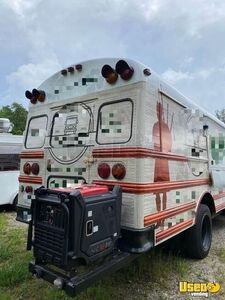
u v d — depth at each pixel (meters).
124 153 2.77
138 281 3.34
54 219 2.35
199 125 4.27
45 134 3.67
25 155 3.94
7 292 3.06
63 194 2.27
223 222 6.61
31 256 3.98
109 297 2.96
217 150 4.97
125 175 2.73
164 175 3.04
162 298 3.03
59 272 2.34
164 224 3.00
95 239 2.36
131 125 2.76
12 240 4.80
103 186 2.76
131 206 2.66
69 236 2.20
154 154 2.85
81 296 2.95
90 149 3.09
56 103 3.59
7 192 7.43
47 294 3.00
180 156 3.49
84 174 3.13
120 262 2.52
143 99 2.74
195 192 3.97
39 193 2.52
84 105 3.26
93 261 2.35
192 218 3.81
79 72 3.36
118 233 2.62
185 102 3.74
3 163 7.52
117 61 3.02
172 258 4.04
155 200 2.84
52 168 3.51
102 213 2.44
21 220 3.89
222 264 3.97
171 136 3.26
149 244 2.70
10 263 3.79
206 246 4.24
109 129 2.95
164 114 3.12
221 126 5.40
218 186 4.87
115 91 2.95
